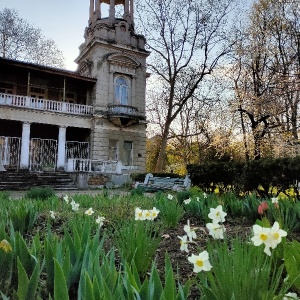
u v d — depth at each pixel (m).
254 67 20.34
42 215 5.68
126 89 28.31
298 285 2.04
